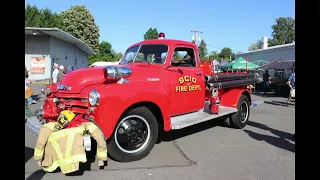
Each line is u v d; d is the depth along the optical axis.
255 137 6.18
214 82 6.14
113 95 3.99
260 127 7.30
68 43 28.00
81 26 46.75
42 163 3.66
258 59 25.95
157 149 5.17
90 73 4.50
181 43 5.58
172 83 5.22
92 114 3.98
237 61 20.19
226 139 5.99
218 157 4.78
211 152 5.05
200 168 4.25
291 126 7.48
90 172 4.02
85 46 31.14
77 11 47.66
